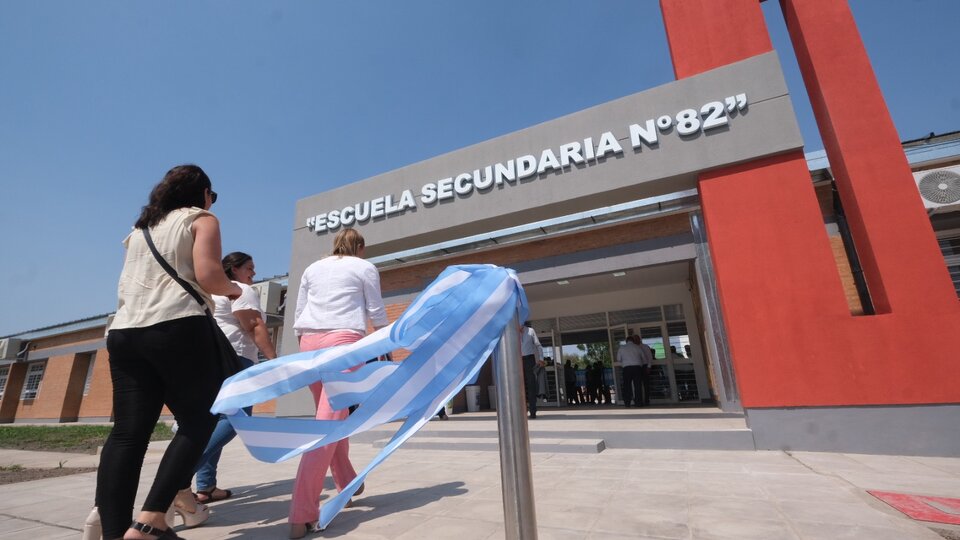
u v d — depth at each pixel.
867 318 4.36
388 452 1.26
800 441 4.35
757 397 4.57
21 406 19.72
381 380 1.45
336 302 2.51
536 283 7.35
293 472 4.26
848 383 4.31
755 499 2.60
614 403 11.15
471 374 1.36
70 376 18.03
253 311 2.89
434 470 3.91
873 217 4.51
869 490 2.76
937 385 4.05
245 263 3.18
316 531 2.21
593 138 6.14
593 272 6.90
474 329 1.36
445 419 7.70
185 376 1.86
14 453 6.98
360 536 2.14
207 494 3.01
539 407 11.21
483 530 2.18
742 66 5.46
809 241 4.74
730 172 5.27
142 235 1.99
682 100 5.70
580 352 11.74
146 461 5.44
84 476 4.34
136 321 1.81
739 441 4.48
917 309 4.21
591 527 2.16
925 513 2.25
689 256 6.36
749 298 4.83
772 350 4.62
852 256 5.95
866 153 4.68
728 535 2.01
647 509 2.45
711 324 5.86
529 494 1.20
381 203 7.69
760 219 4.99
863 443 4.17
